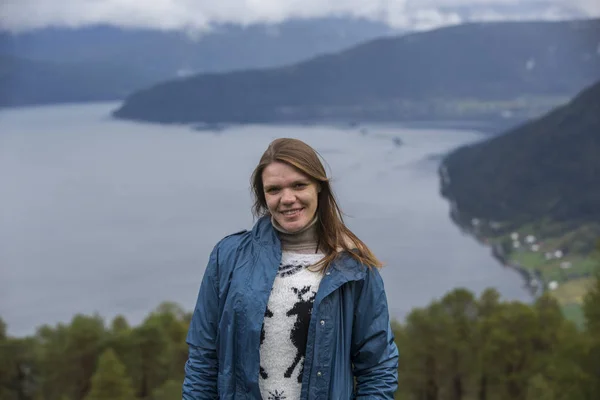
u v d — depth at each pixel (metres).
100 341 30.11
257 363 2.71
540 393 22.30
